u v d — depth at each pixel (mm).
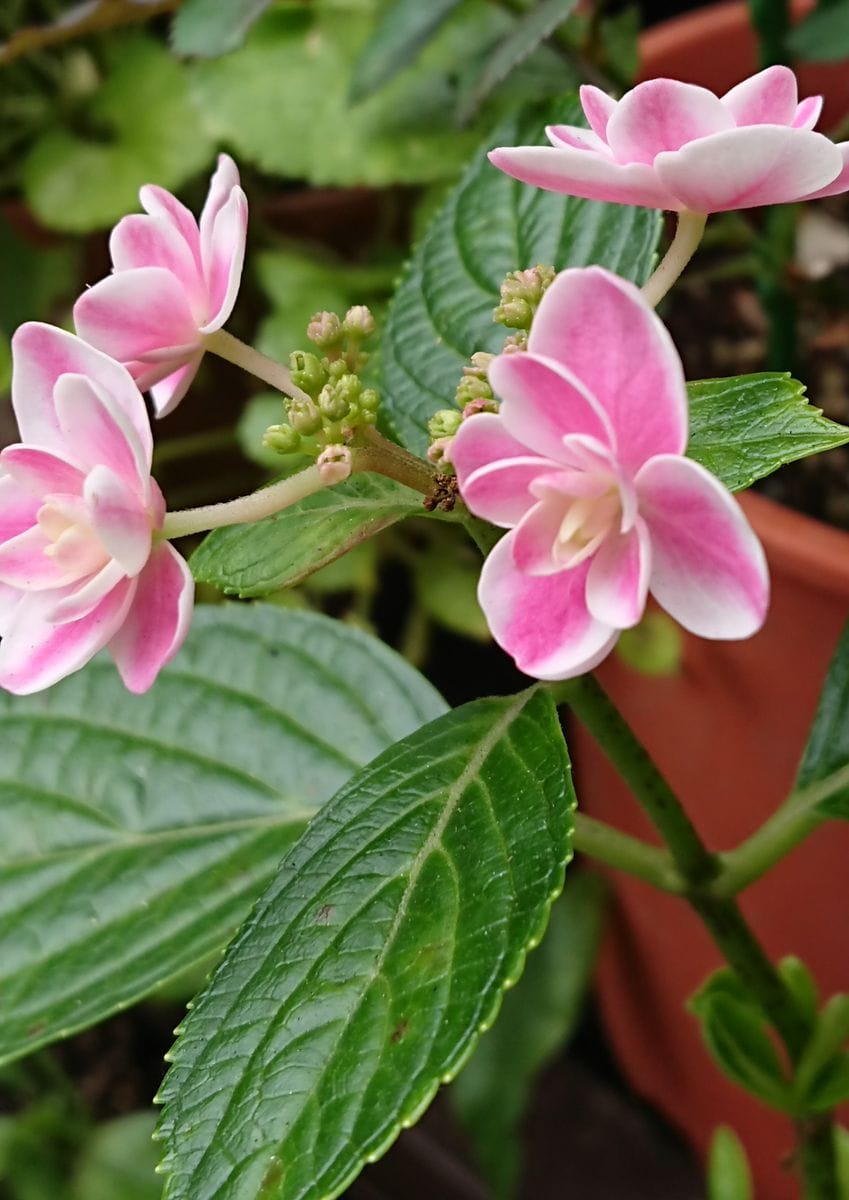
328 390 371
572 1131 646
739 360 601
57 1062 685
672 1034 590
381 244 666
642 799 403
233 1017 362
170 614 364
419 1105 340
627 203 365
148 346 379
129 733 446
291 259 611
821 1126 447
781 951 516
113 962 421
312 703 446
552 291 334
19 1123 605
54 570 366
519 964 345
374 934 360
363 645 448
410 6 496
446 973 351
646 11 759
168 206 384
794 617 472
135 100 632
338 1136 343
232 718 447
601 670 562
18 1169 588
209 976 367
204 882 433
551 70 535
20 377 366
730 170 351
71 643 363
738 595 335
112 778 443
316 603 672
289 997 360
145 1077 675
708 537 335
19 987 420
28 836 439
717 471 372
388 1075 345
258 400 592
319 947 362
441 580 630
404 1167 638
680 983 565
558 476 339
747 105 359
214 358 633
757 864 412
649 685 527
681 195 359
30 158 633
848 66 600
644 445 338
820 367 598
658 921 559
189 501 664
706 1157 600
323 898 367
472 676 699
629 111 357
